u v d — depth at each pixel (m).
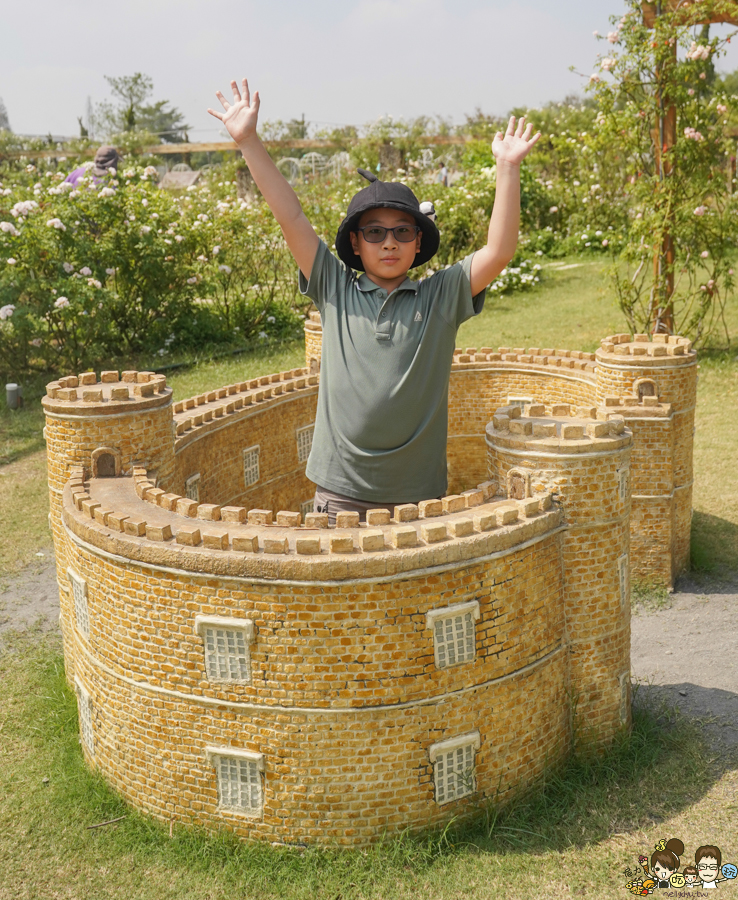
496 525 5.68
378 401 5.58
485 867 5.48
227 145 36.62
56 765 6.74
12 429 15.14
